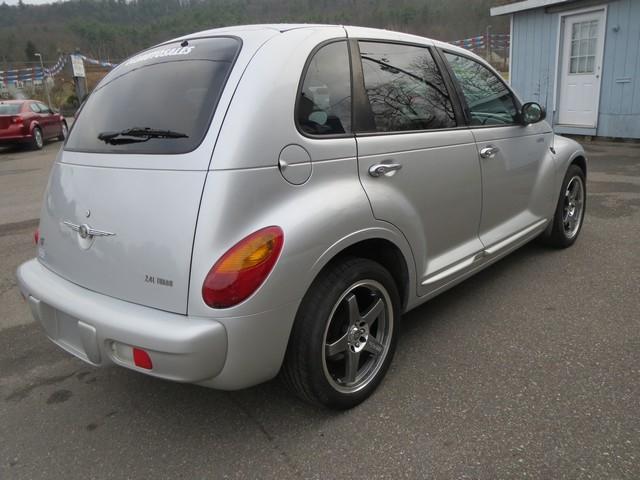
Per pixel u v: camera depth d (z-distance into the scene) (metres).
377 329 2.70
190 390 2.83
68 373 3.05
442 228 3.04
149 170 2.19
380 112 2.67
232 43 2.41
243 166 2.06
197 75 2.35
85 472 2.26
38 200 7.86
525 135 3.82
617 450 2.18
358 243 2.56
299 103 2.29
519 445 2.24
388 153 2.62
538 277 4.02
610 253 4.42
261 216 2.11
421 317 3.48
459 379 2.75
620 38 9.59
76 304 2.29
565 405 2.48
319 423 2.48
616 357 2.86
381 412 2.53
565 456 2.16
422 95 2.97
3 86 32.31
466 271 3.28
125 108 2.49
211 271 2.01
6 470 2.28
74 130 2.75
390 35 2.91
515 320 3.36
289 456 2.28
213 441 2.41
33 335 3.54
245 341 2.07
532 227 3.98
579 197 4.70
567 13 10.30
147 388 2.87
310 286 2.30
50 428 2.56
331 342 2.44
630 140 9.91
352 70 2.59
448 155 3.01
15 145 15.66
